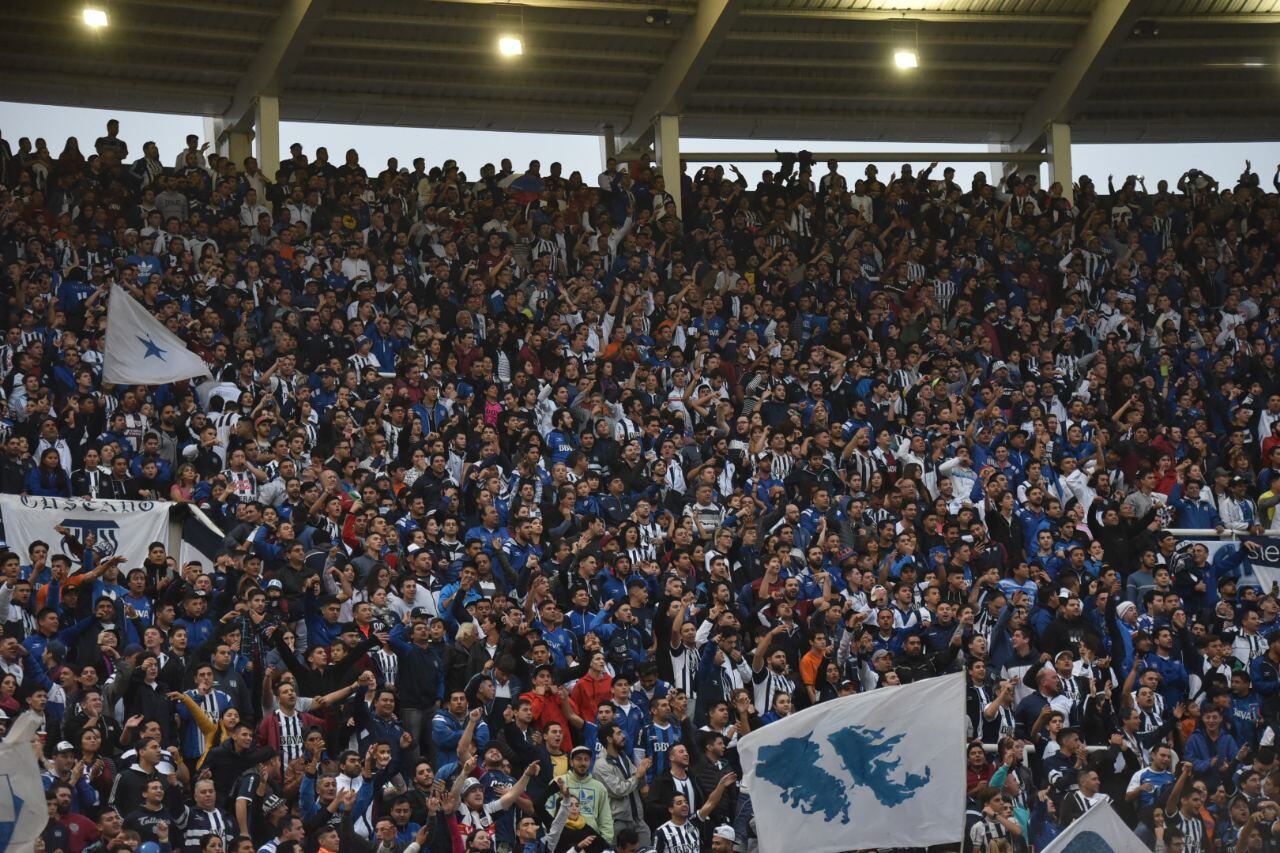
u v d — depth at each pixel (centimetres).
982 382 4088
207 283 3847
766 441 3694
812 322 4284
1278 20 4759
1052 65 4944
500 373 3847
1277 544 3644
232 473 3219
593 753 2669
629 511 3406
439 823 2403
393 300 4038
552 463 3594
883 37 4700
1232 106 5194
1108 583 3272
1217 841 2802
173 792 2353
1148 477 3747
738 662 2875
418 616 2739
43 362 3444
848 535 3434
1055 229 4788
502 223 4403
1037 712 2947
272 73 4400
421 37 4497
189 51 4431
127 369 3409
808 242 4588
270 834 2381
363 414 3550
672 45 4700
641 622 3019
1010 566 3412
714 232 4500
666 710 2741
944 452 3753
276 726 2534
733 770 2712
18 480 3145
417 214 4375
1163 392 4269
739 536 3291
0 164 4056
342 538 3088
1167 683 3134
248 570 2783
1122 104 5116
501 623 2816
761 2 4559
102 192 4041
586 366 3944
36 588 2798
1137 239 4762
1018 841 2653
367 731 2592
